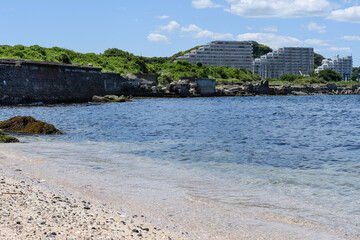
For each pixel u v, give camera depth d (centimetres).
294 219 1003
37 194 1074
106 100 9044
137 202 1115
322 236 888
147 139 2747
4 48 10619
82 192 1198
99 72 9875
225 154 2120
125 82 11400
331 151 2317
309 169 1716
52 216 868
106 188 1270
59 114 5003
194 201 1148
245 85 17300
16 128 2953
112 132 3162
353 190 1317
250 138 2928
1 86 6556
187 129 3544
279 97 15962
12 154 1917
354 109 7744
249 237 868
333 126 4150
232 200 1171
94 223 849
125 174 1522
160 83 15150
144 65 15800
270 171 1655
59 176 1427
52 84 7850
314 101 12025
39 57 10969
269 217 1016
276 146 2509
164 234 829
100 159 1867
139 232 821
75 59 12725
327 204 1142
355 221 995
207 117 5225
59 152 2048
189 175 1538
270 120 4897
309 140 2861
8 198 992
